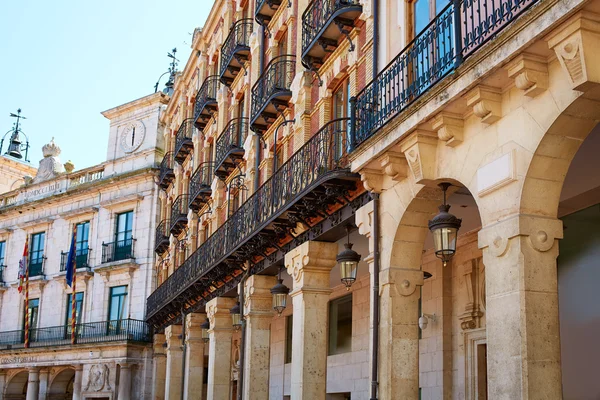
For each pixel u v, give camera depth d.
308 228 16.36
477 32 10.12
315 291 15.95
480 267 15.03
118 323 39.91
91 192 44.56
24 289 46.00
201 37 33.72
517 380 8.33
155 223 41.44
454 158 10.24
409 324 11.88
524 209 8.68
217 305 23.19
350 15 15.57
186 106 37.81
